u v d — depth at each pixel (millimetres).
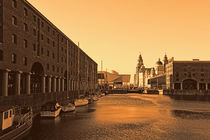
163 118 43531
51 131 30750
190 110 58062
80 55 108188
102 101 90438
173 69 149375
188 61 148500
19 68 44969
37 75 60969
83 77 115688
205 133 30719
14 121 27453
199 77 147000
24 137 27562
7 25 40500
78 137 28000
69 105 49938
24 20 47344
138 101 91375
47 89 65625
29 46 49750
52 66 65250
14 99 38812
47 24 61094
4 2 39562
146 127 34375
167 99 106000
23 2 46812
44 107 38688
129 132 30938
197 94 140625
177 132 31188
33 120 37375
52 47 65312
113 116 45375
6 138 22344
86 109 57719
